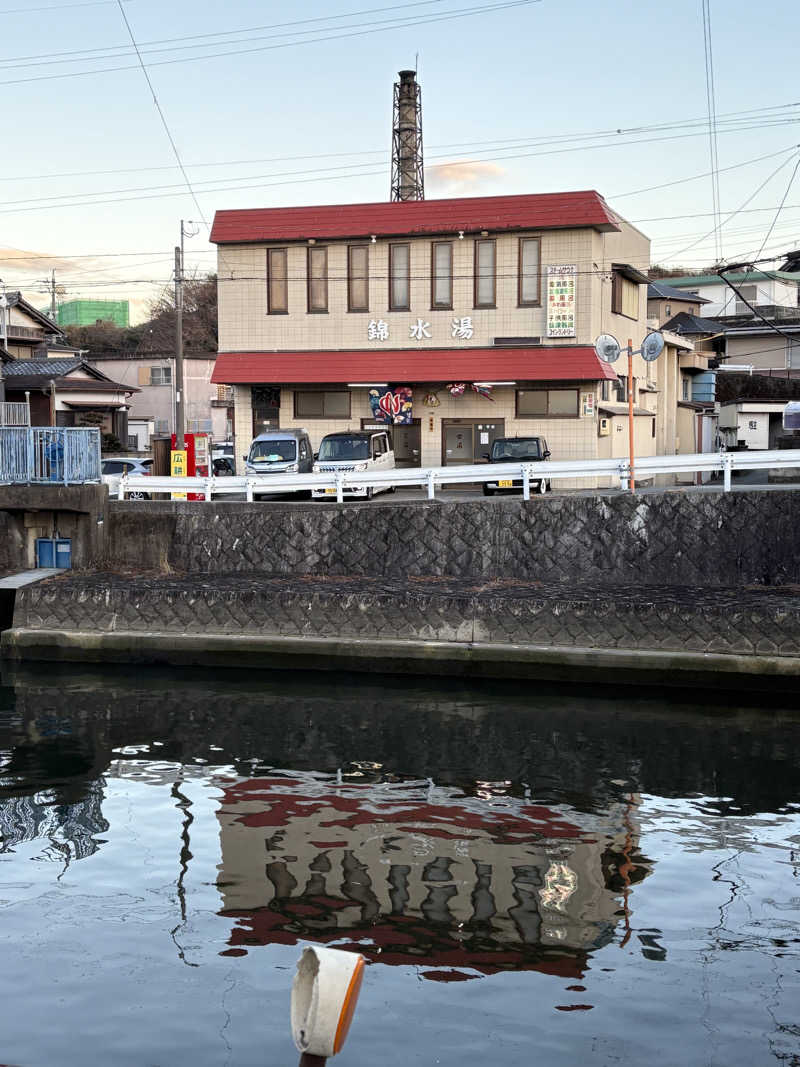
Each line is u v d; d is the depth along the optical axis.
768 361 57.97
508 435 32.16
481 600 19.42
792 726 16.20
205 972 8.48
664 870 10.73
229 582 22.05
